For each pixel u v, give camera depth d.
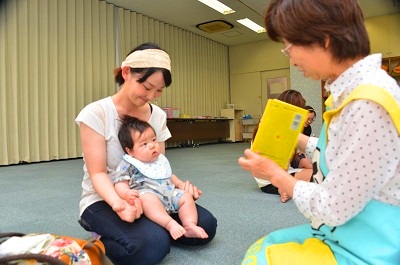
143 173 1.12
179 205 1.18
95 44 5.21
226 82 8.58
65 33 4.75
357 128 0.54
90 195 1.12
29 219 1.65
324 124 0.65
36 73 4.43
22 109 4.33
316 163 0.70
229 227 1.45
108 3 5.46
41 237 0.75
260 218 1.59
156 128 1.30
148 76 1.00
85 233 1.42
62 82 4.75
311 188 0.61
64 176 3.16
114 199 0.99
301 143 0.90
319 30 0.54
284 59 7.88
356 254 0.60
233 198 2.05
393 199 0.58
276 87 8.02
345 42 0.55
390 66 6.03
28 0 4.32
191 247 1.22
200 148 6.48
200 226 1.16
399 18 5.94
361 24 0.56
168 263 1.07
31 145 4.43
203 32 7.38
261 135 0.70
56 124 4.67
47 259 0.64
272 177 0.67
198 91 7.61
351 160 0.54
